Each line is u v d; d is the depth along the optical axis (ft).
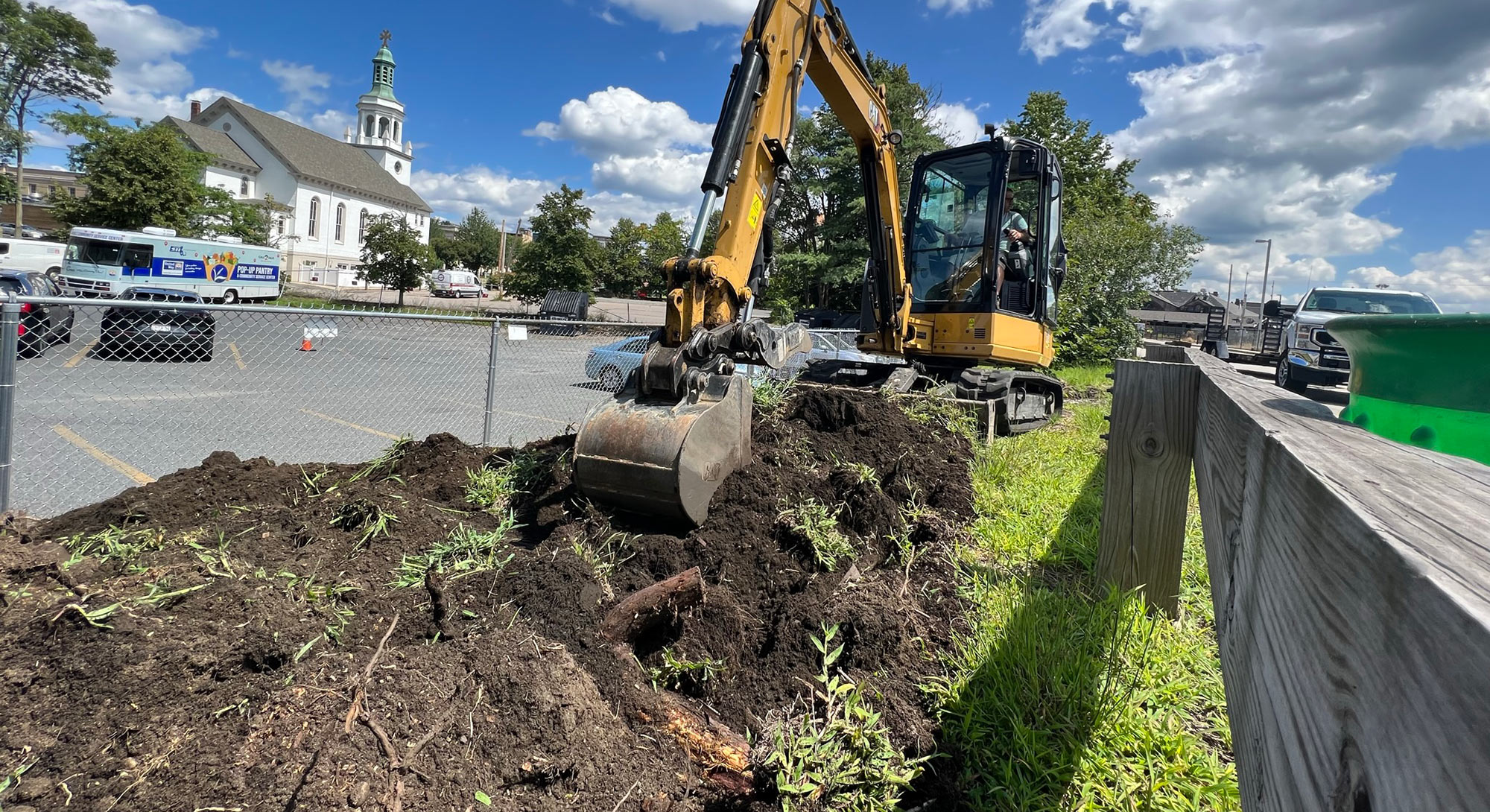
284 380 27.17
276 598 8.61
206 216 122.62
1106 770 7.31
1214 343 57.67
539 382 29.91
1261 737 3.44
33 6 120.88
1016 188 26.89
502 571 9.53
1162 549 10.19
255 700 7.00
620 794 6.68
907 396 20.62
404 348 27.45
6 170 129.08
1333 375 37.17
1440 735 1.55
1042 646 8.88
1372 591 2.15
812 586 9.78
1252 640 3.93
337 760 6.25
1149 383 10.17
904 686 8.32
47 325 15.40
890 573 11.18
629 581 9.86
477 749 6.68
